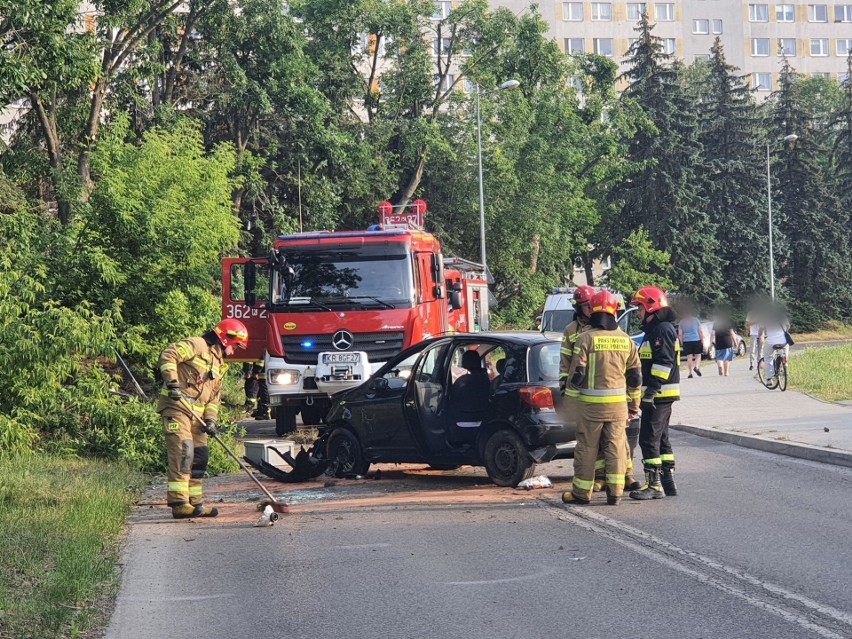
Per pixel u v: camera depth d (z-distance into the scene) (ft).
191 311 58.85
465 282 82.89
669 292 185.88
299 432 58.18
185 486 32.42
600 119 187.73
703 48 332.80
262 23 118.93
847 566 23.18
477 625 19.22
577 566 23.91
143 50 107.96
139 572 24.64
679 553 24.94
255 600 21.68
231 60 117.80
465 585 22.43
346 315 54.34
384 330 54.24
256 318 58.80
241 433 47.44
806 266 227.61
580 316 33.35
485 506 32.68
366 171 147.54
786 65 232.94
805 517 29.12
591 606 20.35
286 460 40.24
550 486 36.27
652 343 33.32
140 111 113.50
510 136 160.04
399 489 37.09
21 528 28.04
